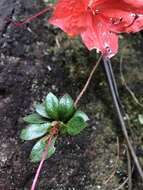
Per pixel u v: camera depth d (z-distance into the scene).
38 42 0.26
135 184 0.24
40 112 0.21
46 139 0.21
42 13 0.26
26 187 0.23
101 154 0.25
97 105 0.26
